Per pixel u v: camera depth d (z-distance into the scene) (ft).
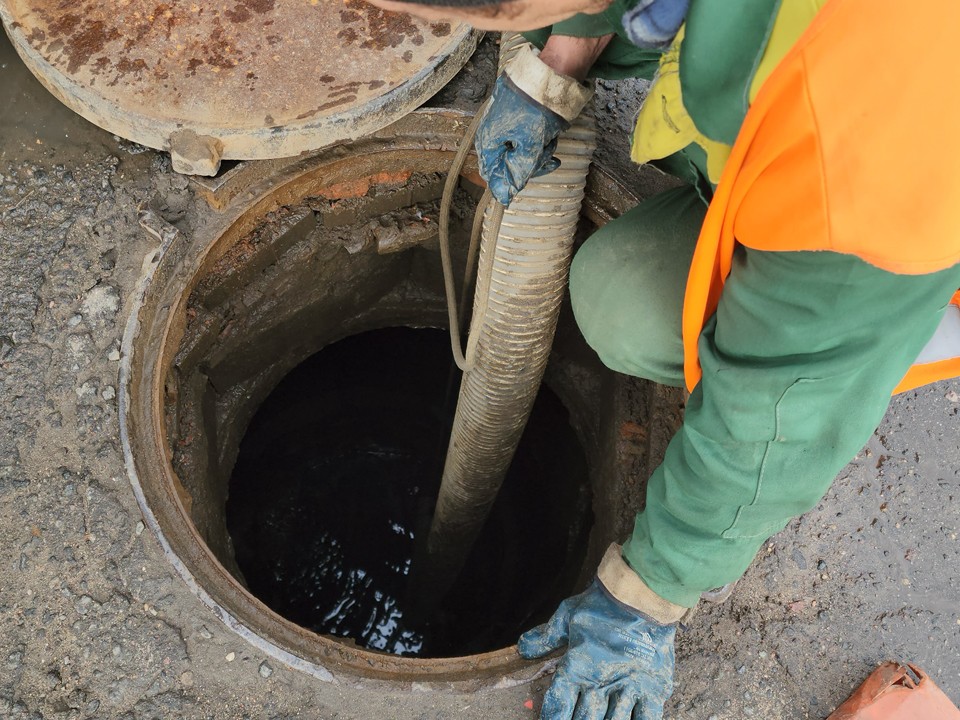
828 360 3.14
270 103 6.00
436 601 9.50
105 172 6.23
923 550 5.87
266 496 9.48
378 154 6.57
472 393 6.02
